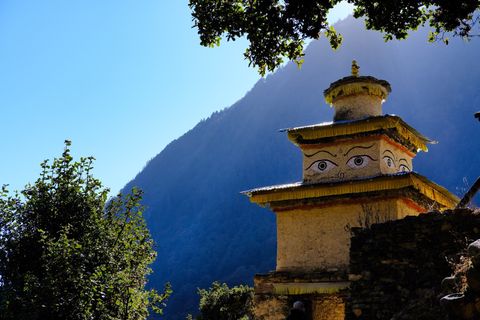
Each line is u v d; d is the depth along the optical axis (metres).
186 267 140.12
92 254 15.77
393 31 12.07
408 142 20.64
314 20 11.25
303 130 19.83
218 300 40.88
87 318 14.99
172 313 97.75
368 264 10.89
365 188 17.52
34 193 18.67
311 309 16.88
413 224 10.78
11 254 17.84
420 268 10.42
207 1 11.78
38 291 15.27
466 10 11.23
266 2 11.21
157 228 190.75
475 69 166.00
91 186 19.12
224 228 159.00
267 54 11.91
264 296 17.62
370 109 20.59
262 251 127.44
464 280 8.43
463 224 10.36
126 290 15.27
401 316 9.39
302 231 18.30
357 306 10.62
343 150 19.39
